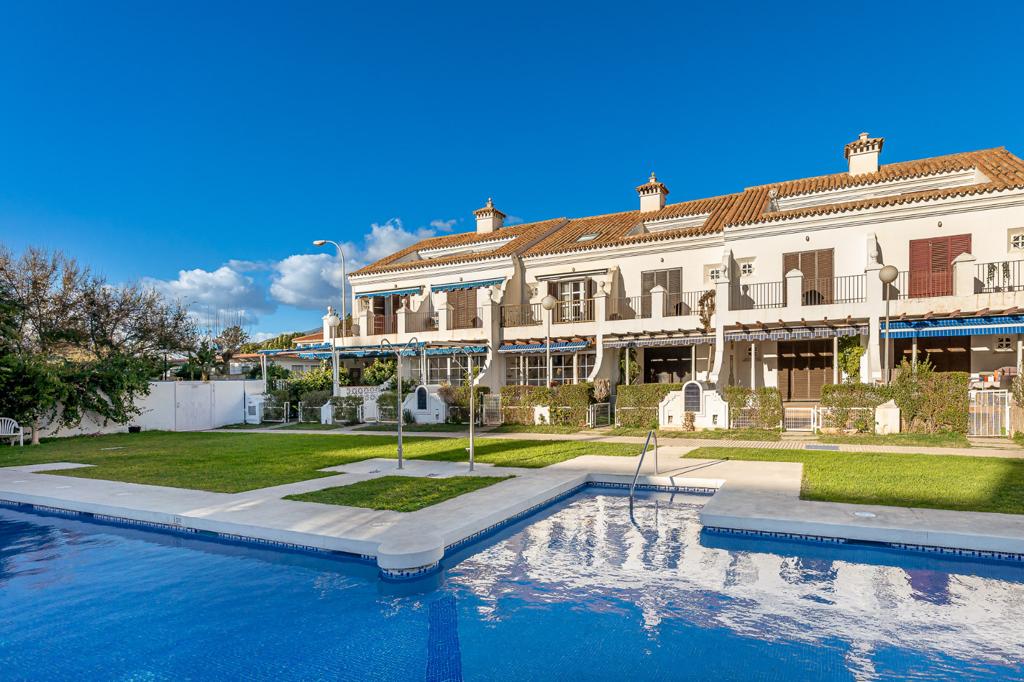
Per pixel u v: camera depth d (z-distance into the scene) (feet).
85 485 39.55
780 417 61.52
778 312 69.62
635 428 69.36
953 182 75.10
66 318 115.03
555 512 34.22
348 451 55.36
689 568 24.76
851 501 30.63
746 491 33.40
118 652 18.37
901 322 63.05
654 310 80.48
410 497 33.42
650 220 98.37
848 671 16.30
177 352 133.80
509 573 24.53
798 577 23.45
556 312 92.89
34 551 28.14
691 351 86.33
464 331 96.73
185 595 22.71
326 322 111.14
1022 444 49.78
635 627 19.40
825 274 73.20
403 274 109.09
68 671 17.28
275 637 19.25
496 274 99.81
